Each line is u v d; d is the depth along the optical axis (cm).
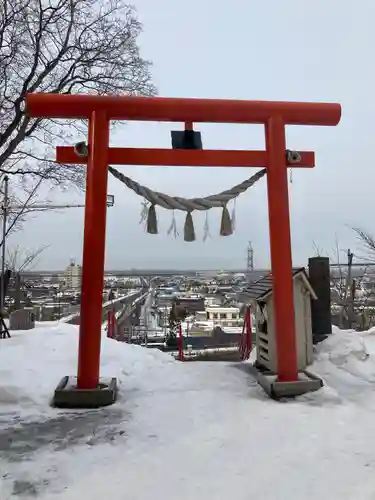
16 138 1094
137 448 375
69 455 361
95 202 545
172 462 345
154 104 564
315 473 322
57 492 297
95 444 385
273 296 583
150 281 3747
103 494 294
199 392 552
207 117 577
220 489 300
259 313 661
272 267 568
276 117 583
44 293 2334
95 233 541
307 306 633
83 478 318
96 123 558
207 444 382
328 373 593
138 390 566
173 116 573
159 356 775
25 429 424
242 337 826
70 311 2025
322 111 587
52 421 448
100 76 1146
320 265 691
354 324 1536
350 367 599
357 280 2031
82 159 582
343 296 1822
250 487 302
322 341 663
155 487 303
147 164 570
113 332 973
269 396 530
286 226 570
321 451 362
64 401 496
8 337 902
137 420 450
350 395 522
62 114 562
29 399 509
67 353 717
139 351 786
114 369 653
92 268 536
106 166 559
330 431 409
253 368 677
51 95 555
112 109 561
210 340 1454
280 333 551
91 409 489
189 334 1580
